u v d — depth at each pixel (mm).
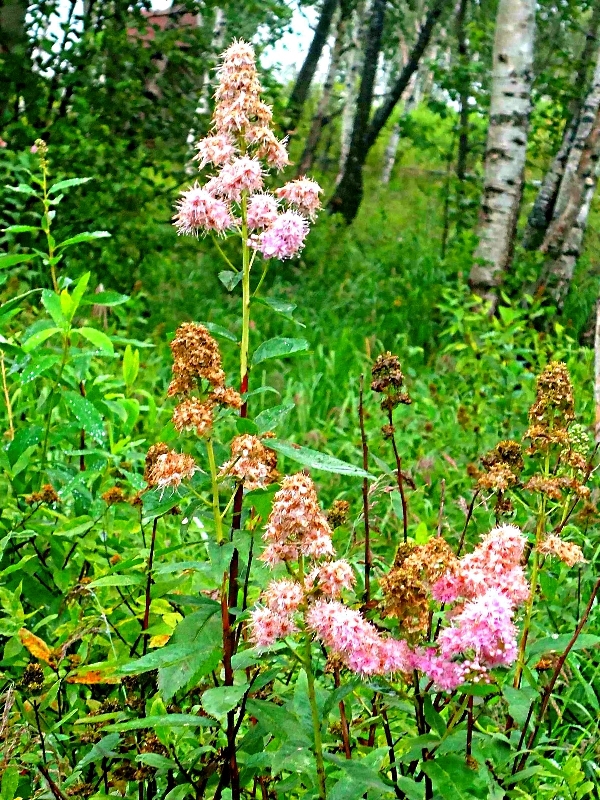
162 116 9820
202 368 2094
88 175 8609
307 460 1997
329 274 12648
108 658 2598
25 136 8461
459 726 2154
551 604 3439
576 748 3064
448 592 1905
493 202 10273
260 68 10422
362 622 1830
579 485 2508
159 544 3438
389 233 16359
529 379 6941
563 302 11461
